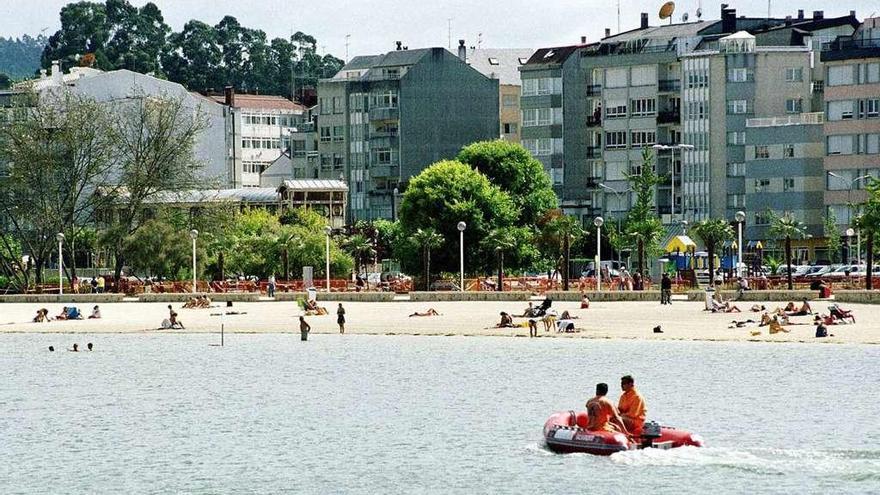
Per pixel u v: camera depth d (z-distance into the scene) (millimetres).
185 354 125625
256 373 112000
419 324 142250
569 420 77812
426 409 93500
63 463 79188
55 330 148250
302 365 115938
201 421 91000
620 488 70062
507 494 70188
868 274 156125
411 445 81750
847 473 72375
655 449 75438
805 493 68875
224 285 186875
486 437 83375
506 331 133500
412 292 169875
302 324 133500
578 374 106688
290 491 72250
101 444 84125
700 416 88688
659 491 69562
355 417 91188
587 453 75500
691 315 141625
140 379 110438
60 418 93250
